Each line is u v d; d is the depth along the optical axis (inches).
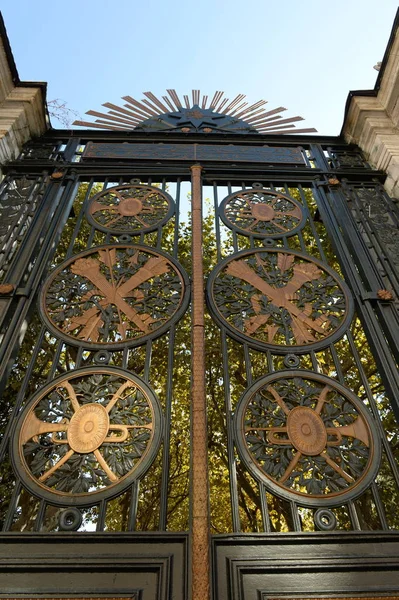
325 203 174.2
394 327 129.7
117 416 107.4
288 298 140.3
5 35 177.0
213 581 81.7
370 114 194.4
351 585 82.9
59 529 89.0
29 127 192.2
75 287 139.0
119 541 86.8
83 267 145.0
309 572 84.6
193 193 168.6
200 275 139.3
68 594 79.6
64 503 93.3
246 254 153.1
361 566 85.2
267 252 154.8
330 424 110.8
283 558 85.7
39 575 82.5
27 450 101.7
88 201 171.5
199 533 86.7
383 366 120.6
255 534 88.9
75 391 115.3
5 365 114.8
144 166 184.2
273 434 106.6
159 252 149.8
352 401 114.0
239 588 81.2
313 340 128.6
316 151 201.5
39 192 168.7
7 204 163.6
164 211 169.3
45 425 105.4
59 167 179.6
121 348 122.5
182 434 237.0
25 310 128.7
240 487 229.9
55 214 162.4
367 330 131.1
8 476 187.3
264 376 118.2
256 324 132.3
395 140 184.7
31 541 86.7
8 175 174.9
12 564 83.2
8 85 187.6
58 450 102.4
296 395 115.6
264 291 141.8
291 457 103.3
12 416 106.4
